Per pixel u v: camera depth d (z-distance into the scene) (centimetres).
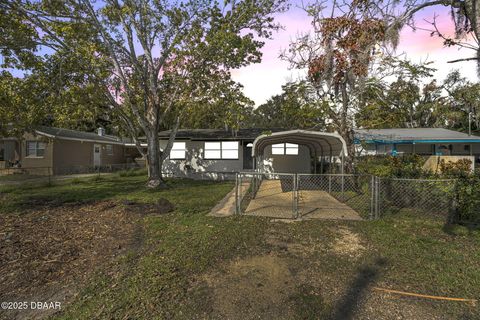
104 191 1155
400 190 767
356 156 1382
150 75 1301
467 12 362
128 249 480
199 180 1659
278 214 714
